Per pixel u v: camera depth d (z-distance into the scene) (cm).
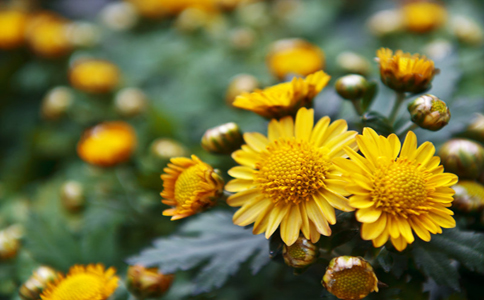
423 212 24
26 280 30
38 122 49
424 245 25
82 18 63
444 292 26
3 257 31
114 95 44
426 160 24
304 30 48
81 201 34
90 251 31
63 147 44
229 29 48
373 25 43
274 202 25
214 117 40
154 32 51
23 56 51
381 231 23
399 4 50
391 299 26
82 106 44
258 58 44
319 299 29
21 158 45
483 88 37
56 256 31
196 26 46
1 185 42
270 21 49
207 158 33
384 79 27
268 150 26
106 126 36
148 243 33
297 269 24
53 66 49
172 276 28
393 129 27
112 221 33
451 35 41
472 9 46
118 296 29
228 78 42
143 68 47
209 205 25
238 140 28
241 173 26
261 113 27
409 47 41
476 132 29
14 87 51
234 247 27
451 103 29
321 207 24
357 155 24
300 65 35
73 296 27
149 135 38
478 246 24
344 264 24
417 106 25
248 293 31
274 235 25
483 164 27
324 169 25
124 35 51
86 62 45
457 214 26
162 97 44
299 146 25
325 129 25
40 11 63
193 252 27
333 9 50
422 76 26
